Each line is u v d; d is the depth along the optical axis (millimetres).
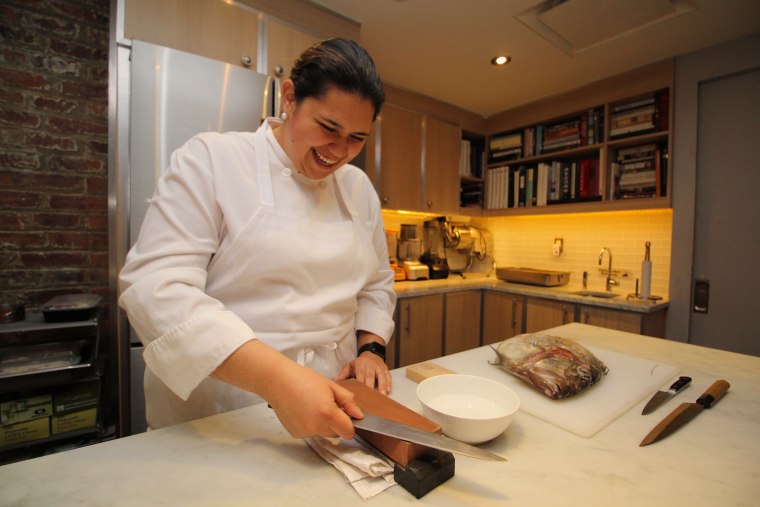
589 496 445
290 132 669
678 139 2268
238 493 434
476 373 864
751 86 2068
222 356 511
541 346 825
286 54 1762
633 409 699
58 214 1804
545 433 602
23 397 1498
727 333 2156
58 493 423
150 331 559
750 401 735
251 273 700
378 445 495
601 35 2080
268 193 711
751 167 2070
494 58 2350
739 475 493
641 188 2469
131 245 1366
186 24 1517
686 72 2240
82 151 1843
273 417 623
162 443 537
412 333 2498
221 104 1503
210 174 670
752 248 2076
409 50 2270
